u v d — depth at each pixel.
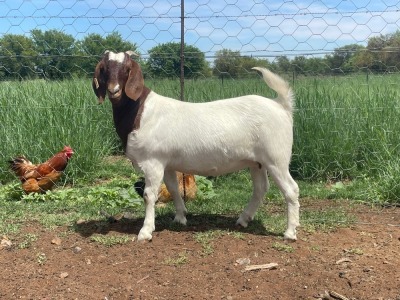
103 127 3.24
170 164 1.71
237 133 1.66
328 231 1.80
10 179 2.76
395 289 1.36
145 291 1.37
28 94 3.14
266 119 1.64
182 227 1.85
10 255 1.62
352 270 1.47
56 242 1.70
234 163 1.69
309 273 1.45
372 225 1.88
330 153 2.70
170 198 2.23
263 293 1.35
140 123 1.67
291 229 1.68
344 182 2.64
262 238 1.72
